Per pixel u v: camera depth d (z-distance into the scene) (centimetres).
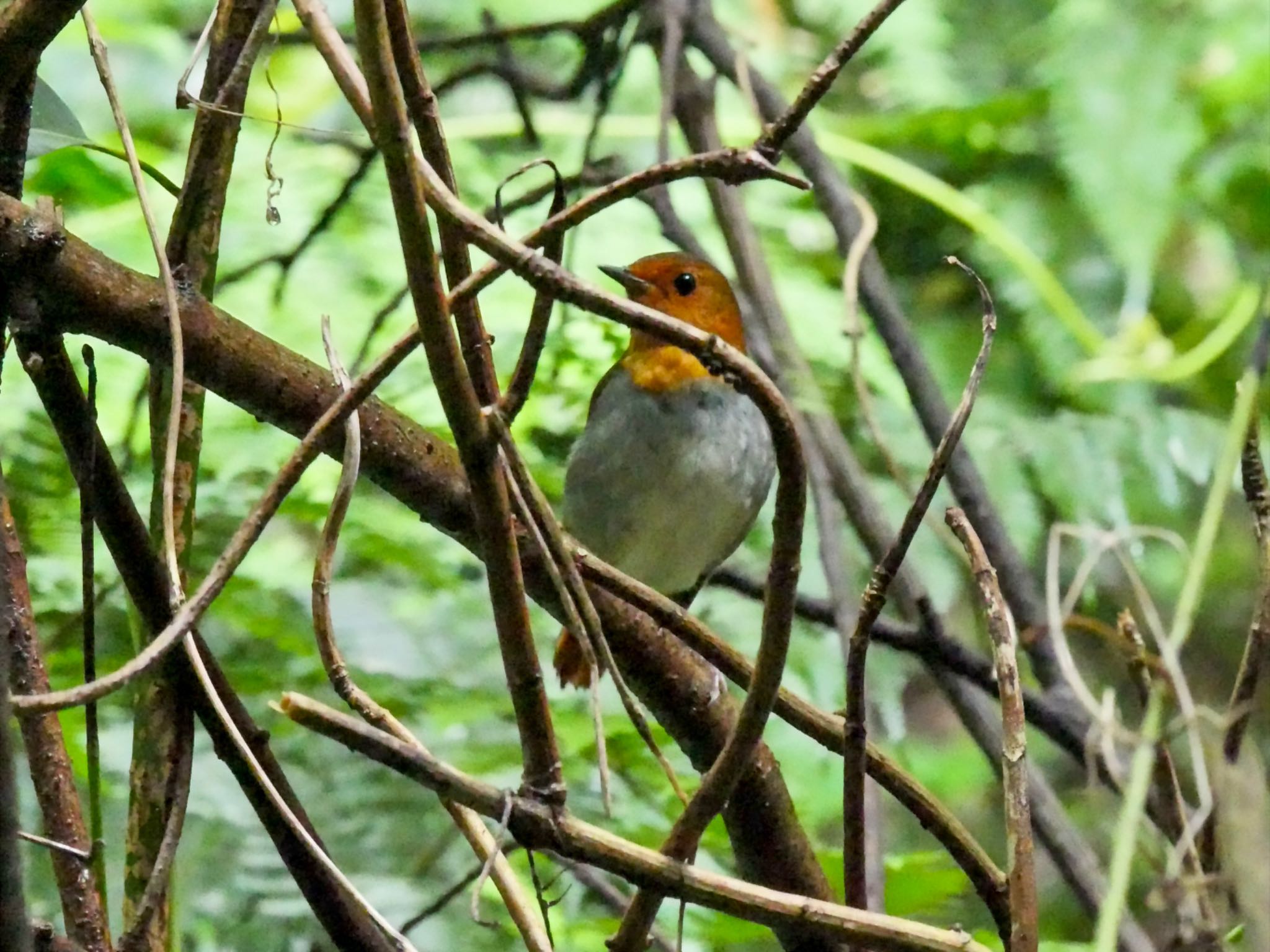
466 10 1091
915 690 1066
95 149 415
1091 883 571
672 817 629
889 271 1041
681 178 296
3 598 246
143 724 369
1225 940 395
